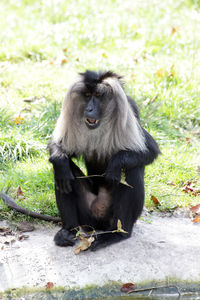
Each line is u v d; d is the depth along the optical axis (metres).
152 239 7.18
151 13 18.08
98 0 19.25
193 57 13.43
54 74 13.13
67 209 7.13
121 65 13.52
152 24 17.03
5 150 9.68
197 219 7.81
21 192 8.33
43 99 11.72
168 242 7.11
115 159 6.87
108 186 7.23
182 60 13.96
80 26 16.50
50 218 7.62
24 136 9.92
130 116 6.95
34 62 14.05
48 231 7.44
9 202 7.82
